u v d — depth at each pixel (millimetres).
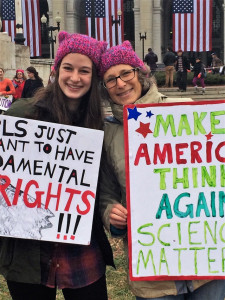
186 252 1235
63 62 1244
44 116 1281
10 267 1249
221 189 1235
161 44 25719
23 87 5961
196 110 1229
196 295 1276
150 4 24469
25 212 1262
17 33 10828
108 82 1269
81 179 1271
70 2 25188
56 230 1258
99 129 1283
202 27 16219
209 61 28547
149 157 1235
